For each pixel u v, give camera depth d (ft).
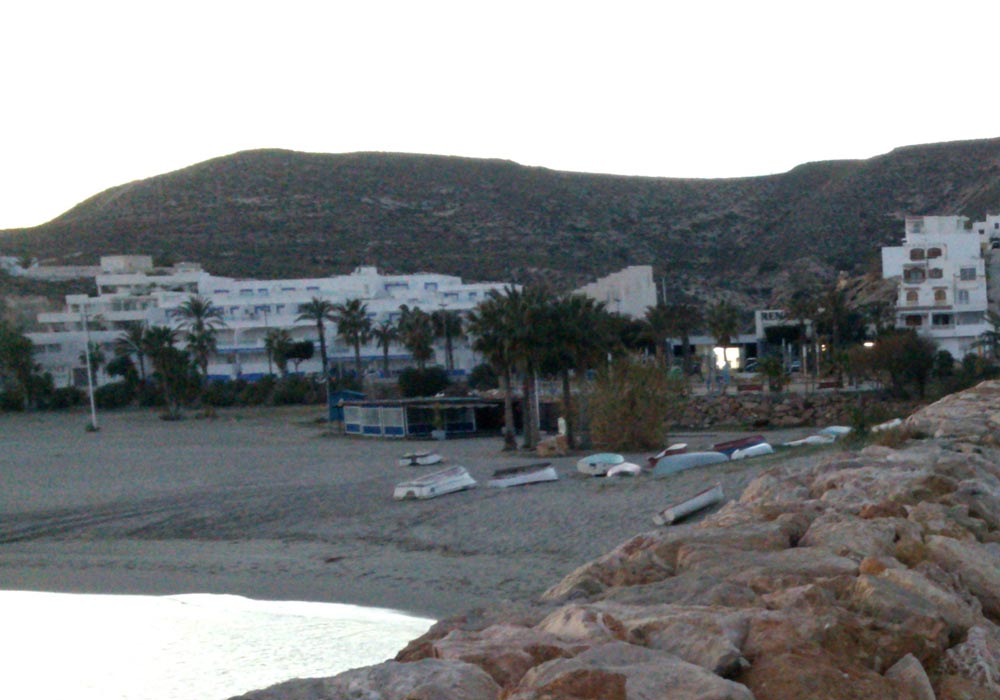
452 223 632.79
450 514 101.96
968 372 215.31
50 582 88.07
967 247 294.46
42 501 135.74
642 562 27.25
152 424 272.31
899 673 17.01
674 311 298.97
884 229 559.79
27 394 318.24
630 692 15.06
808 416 226.79
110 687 59.21
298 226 622.13
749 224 636.48
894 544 27.43
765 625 18.15
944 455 48.88
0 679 62.13
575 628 18.93
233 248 579.89
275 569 87.25
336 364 348.38
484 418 226.17
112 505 127.75
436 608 71.41
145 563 93.35
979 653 18.65
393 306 357.20
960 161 596.70
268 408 306.96
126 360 332.80
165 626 72.02
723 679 15.61
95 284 446.19
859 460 49.19
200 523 110.22
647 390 172.35
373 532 98.43
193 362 308.81
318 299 338.13
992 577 24.99
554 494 106.01
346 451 193.47
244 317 356.18
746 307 496.23
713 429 225.56
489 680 16.37
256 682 59.11
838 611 18.99
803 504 35.65
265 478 153.07
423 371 290.76
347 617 71.00
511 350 173.88
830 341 314.35
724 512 37.93
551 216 643.45
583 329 174.60
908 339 234.58
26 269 461.78
